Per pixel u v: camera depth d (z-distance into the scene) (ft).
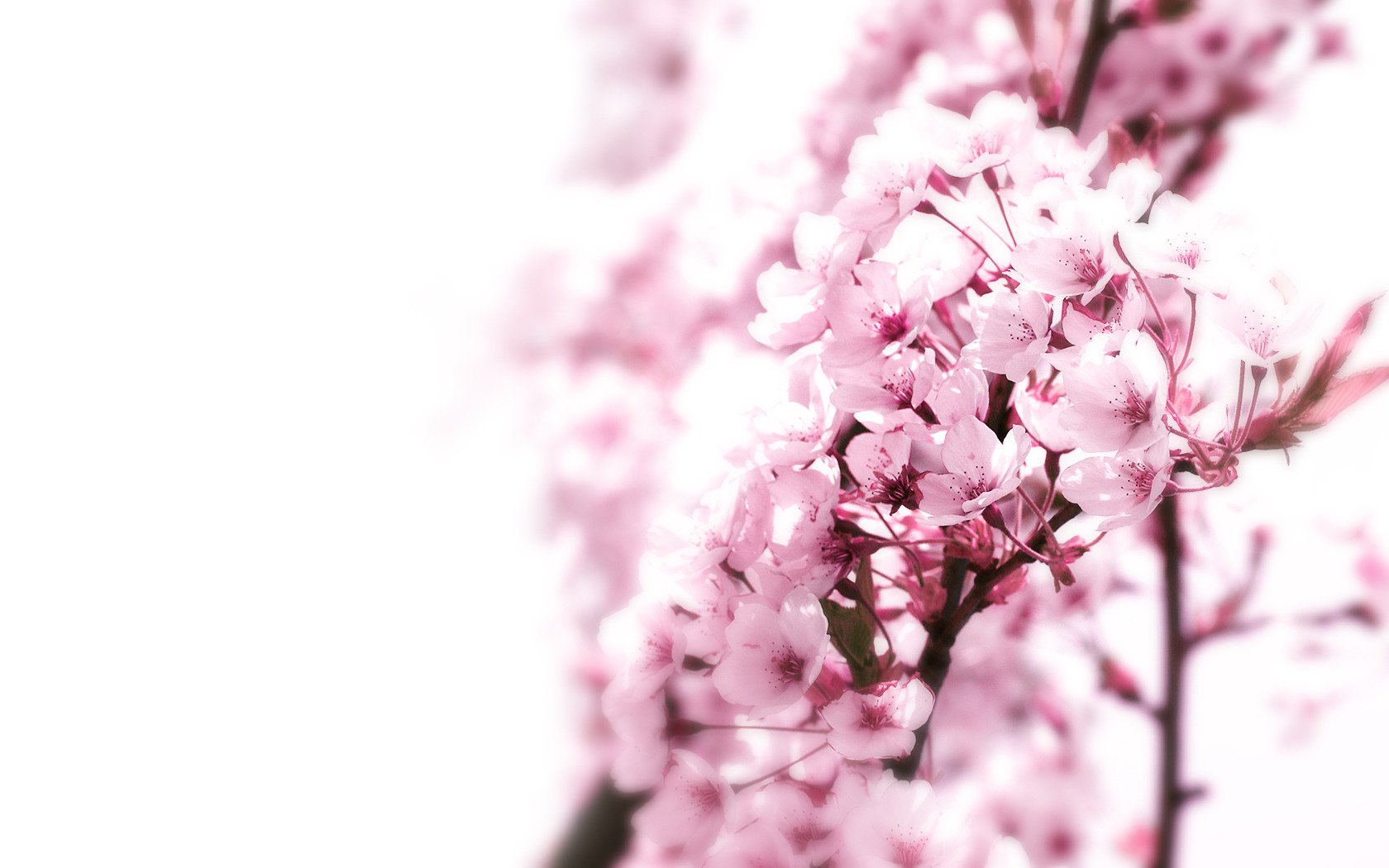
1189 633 4.44
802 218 3.80
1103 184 4.85
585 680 5.12
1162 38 6.13
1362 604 5.37
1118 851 4.77
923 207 3.74
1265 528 4.60
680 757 3.71
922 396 3.62
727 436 3.76
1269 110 6.06
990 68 6.06
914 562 3.67
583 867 4.73
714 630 3.71
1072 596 4.42
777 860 3.63
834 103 7.03
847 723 3.63
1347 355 3.52
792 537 3.67
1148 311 3.73
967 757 6.72
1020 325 3.59
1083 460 3.57
